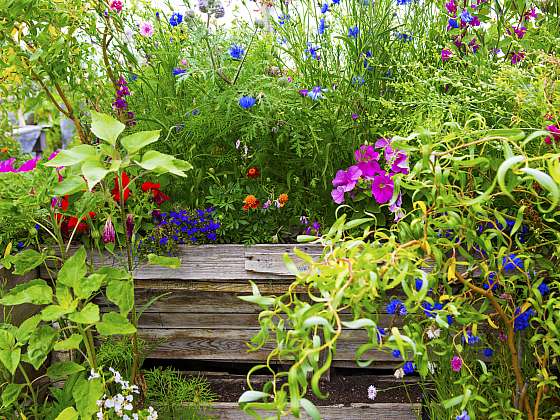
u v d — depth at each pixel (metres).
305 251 2.09
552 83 1.63
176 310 2.21
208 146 2.36
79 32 2.37
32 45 2.30
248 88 2.20
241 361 2.25
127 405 1.72
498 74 1.94
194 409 2.07
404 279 1.30
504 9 2.33
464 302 1.69
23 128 4.01
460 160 1.32
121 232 1.94
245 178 2.31
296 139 2.15
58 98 3.12
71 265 1.62
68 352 2.21
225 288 2.14
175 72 2.30
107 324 1.63
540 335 1.51
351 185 2.04
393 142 1.36
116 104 2.41
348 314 2.17
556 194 1.05
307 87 2.32
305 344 1.21
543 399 1.62
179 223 2.16
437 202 1.32
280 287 2.13
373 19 2.28
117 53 2.55
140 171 2.21
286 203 2.26
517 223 1.38
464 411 1.54
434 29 2.30
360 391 2.17
